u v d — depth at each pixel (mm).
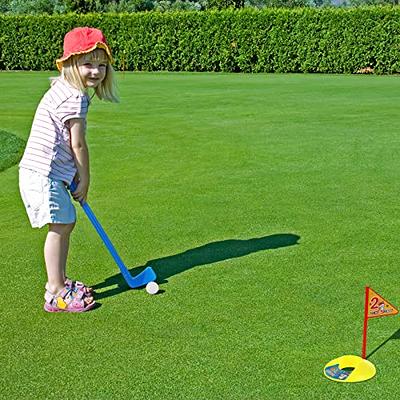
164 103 13656
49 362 3350
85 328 3705
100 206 6141
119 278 4414
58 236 3924
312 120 11125
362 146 8789
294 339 3523
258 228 5410
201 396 3016
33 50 23734
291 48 21891
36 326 3744
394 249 4879
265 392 3033
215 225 5508
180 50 22781
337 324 3691
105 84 4020
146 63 23172
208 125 10734
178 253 4867
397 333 3574
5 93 15922
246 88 16594
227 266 4570
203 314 3836
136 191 6664
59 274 3938
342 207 5957
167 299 4051
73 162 3963
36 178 3840
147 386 3109
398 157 8078
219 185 6809
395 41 20953
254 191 6539
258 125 10664
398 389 3039
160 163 7957
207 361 3316
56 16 23375
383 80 18688
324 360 3307
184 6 37250
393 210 5855
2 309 3973
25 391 3094
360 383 3086
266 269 4504
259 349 3424
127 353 3418
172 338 3562
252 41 22109
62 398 3031
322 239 5109
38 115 3898
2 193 6762
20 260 4805
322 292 4121
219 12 22203
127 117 11727
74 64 3850
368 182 6836
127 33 22953
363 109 12414
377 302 3125
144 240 5172
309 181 6898
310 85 17234
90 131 10328
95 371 3252
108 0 36875
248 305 3945
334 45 21484
